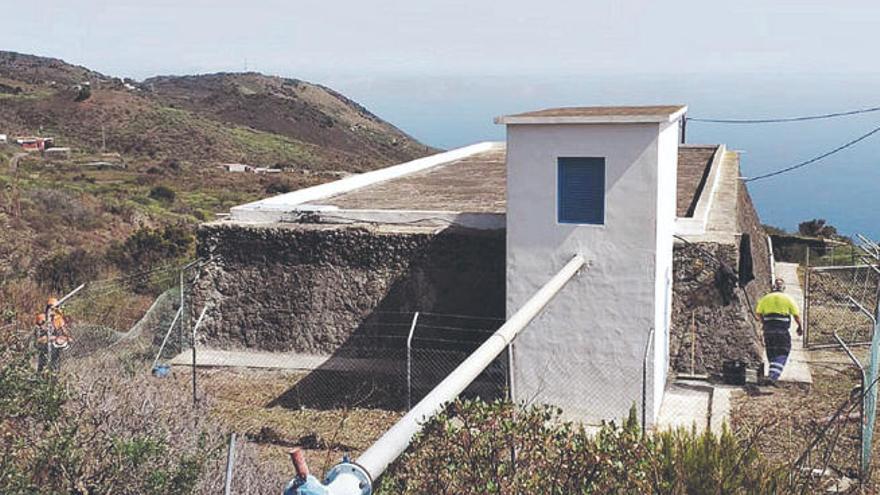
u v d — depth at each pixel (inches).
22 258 1000.9
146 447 300.2
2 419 296.2
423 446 263.3
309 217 655.1
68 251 1065.5
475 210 713.6
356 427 529.7
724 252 573.0
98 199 1524.4
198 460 310.2
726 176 929.5
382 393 585.0
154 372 581.6
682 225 602.9
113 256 1004.6
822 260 1055.0
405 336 621.0
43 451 290.4
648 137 502.0
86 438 318.0
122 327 737.0
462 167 1107.9
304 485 220.8
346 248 629.0
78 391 348.5
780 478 349.4
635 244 511.8
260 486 342.3
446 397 318.7
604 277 520.7
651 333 513.7
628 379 521.3
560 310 531.8
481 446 253.0
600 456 254.5
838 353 626.2
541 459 253.0
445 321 614.5
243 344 646.5
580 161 519.5
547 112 560.1
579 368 531.5
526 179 532.4
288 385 598.9
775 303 577.3
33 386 310.2
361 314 628.4
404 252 621.3
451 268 614.2
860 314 738.2
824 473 398.9
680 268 580.1
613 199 513.7
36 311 719.7
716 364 571.5
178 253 1058.1
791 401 532.1
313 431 519.5
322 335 634.2
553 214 528.1
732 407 523.8
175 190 2095.2
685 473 335.0
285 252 637.9
